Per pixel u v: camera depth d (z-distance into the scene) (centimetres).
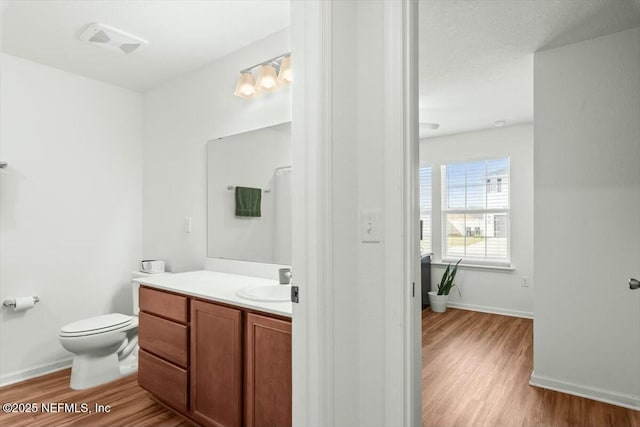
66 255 286
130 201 327
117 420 204
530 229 420
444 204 484
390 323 123
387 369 124
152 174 326
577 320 234
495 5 193
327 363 115
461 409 214
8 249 257
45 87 277
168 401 203
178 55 264
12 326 258
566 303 237
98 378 250
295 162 120
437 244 484
